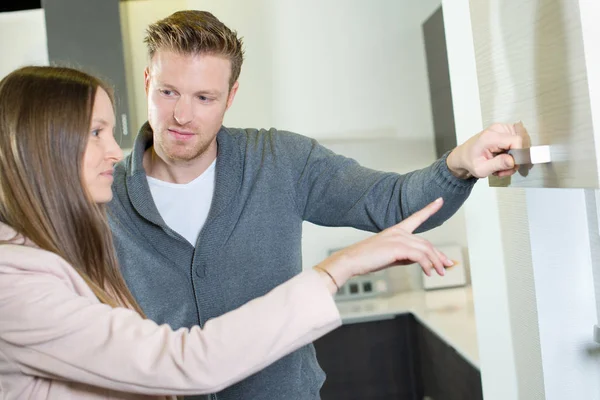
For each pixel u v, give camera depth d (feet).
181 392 2.44
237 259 4.35
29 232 2.69
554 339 4.35
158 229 4.33
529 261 4.44
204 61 3.98
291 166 4.57
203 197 4.47
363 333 8.89
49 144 2.69
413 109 9.29
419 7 9.20
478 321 5.69
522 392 4.79
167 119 4.10
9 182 2.71
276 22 9.09
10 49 7.88
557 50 2.86
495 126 3.46
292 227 4.52
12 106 2.71
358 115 9.25
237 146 4.52
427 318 8.26
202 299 4.29
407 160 9.34
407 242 2.54
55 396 2.61
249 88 9.14
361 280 9.37
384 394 8.93
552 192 4.32
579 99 2.70
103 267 2.91
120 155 2.93
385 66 9.25
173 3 8.30
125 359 2.40
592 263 4.30
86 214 2.78
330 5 9.14
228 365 2.41
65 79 2.77
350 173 4.43
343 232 9.45
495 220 5.05
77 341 2.43
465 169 3.66
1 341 2.52
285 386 4.37
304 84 9.17
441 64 8.52
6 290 2.47
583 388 4.35
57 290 2.49
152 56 4.09
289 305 2.45
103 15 7.63
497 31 3.59
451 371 7.53
